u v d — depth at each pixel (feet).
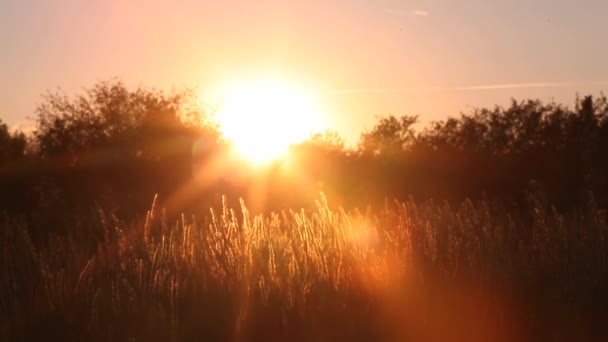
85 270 29.58
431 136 109.09
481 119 109.60
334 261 31.78
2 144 126.00
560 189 81.00
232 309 28.86
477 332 30.42
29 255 31.81
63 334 27.53
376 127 123.95
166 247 32.42
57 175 104.83
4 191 94.73
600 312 31.83
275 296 29.63
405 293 30.71
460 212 41.16
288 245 32.27
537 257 34.37
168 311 28.53
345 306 29.89
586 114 99.14
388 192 91.71
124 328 27.58
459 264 32.91
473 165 100.42
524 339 30.83
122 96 122.21
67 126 120.26
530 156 100.17
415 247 33.96
